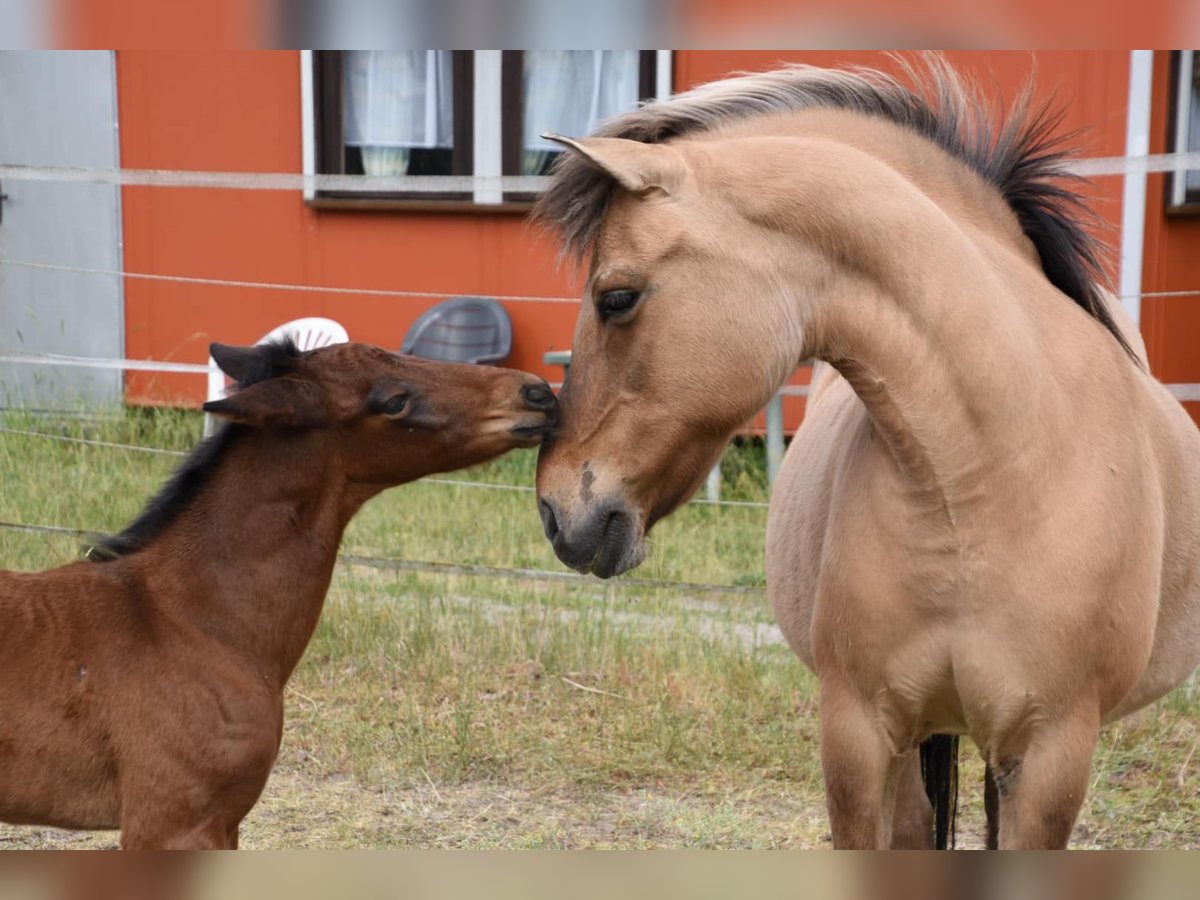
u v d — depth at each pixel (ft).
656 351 10.94
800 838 17.72
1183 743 21.01
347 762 19.86
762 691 22.11
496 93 37.60
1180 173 33.47
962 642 11.21
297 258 38.17
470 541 29.99
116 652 12.46
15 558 25.59
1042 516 11.02
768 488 33.32
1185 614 13.39
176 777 12.39
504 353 36.24
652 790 19.35
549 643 23.79
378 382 13.32
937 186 11.91
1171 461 12.78
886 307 10.99
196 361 38.58
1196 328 33.96
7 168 26.86
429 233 37.58
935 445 10.98
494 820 18.12
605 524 11.17
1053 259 12.26
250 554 13.08
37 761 12.16
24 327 38.99
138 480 30.45
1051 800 11.26
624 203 11.04
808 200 10.96
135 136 38.24
